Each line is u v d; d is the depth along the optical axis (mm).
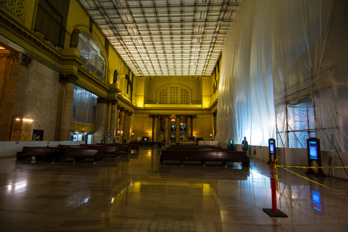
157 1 22000
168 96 48906
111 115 29312
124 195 4598
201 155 9906
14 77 13992
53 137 17625
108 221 3172
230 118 22766
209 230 2920
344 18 7699
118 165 9711
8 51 14859
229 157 9703
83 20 22625
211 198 4480
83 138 25125
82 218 3271
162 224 3094
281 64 11609
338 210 3812
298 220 3330
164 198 4422
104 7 22500
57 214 3422
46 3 16391
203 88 45281
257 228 3010
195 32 27828
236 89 20562
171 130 49094
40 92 16109
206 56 35500
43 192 4742
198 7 22719
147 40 30141
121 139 36344
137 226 3010
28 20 14508
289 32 10914
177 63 38438
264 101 14141
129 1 21875
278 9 11812
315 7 9172
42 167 8656
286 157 10047
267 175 7410
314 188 5516
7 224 2998
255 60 15133
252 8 16688
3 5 12578
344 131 7457
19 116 14062
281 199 4492
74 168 8547
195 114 44562
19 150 12750
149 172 7820
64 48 18969
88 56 24250
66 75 18734
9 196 4387
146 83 48219
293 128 11086
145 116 45250
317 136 8828
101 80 27188
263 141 13766
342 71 7629
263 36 13883
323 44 8492
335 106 7812
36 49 15539
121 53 34188
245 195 4742
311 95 9141
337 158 7281
